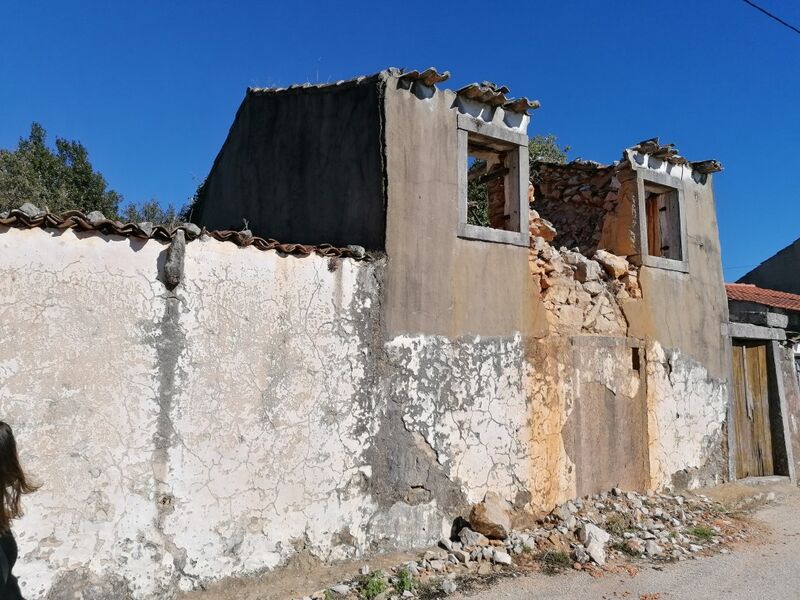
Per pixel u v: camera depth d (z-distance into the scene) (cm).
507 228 809
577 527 727
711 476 991
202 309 549
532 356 783
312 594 552
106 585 487
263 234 868
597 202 1056
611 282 908
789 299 1534
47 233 481
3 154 1727
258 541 565
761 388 1119
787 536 789
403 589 567
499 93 762
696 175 1041
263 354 580
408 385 674
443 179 729
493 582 598
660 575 629
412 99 718
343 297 636
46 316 477
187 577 525
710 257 1046
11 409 459
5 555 241
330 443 615
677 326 970
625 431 879
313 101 805
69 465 479
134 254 518
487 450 729
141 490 509
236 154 967
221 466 550
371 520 636
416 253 696
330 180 760
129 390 508
